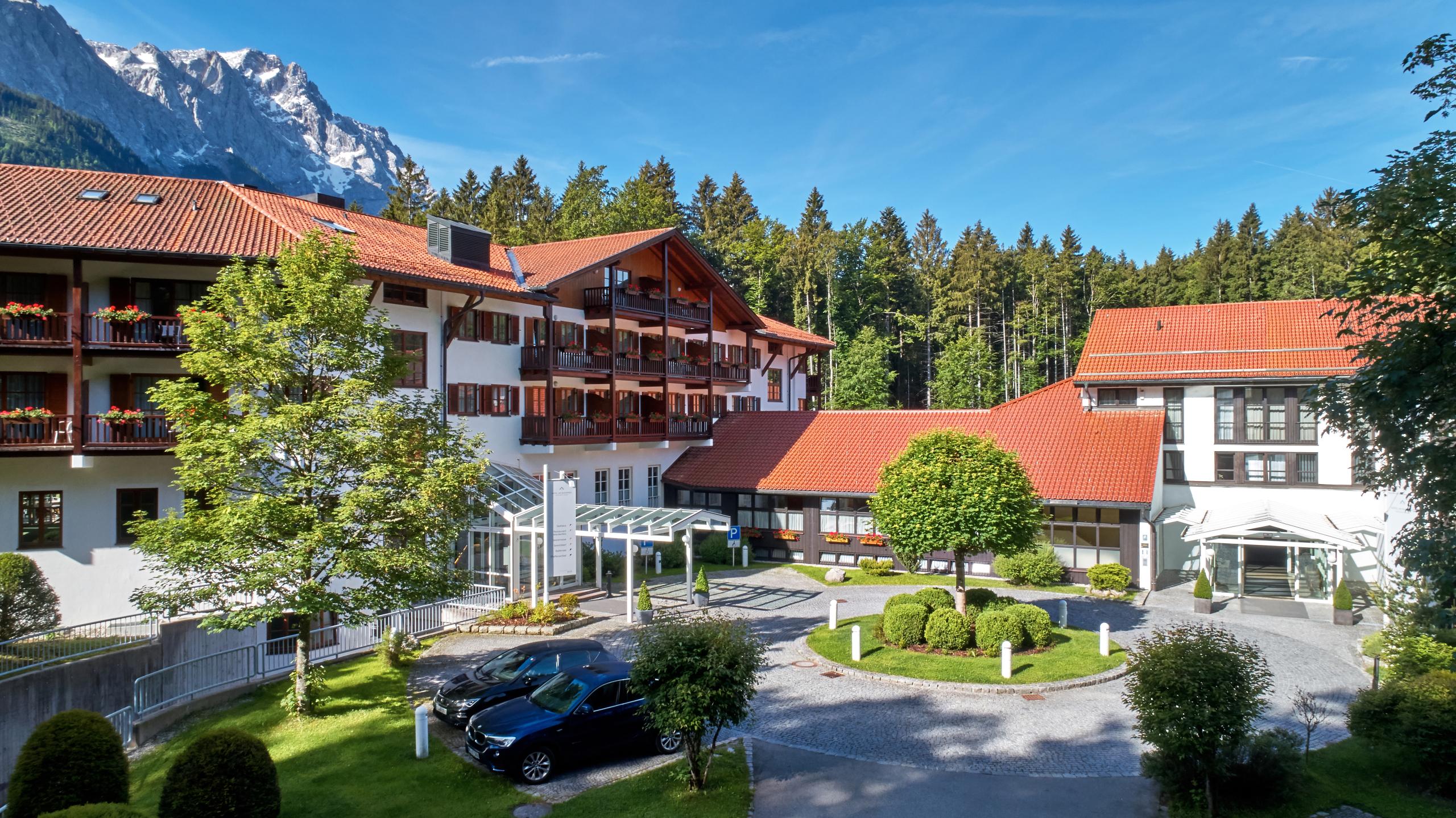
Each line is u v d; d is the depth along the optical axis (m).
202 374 17.09
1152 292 85.25
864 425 40.16
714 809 13.00
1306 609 28.56
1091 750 15.77
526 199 75.94
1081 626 25.66
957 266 84.94
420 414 18.97
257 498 15.66
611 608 27.34
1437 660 16.08
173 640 20.42
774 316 80.06
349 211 34.06
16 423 21.78
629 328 37.84
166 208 25.09
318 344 17.39
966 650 21.97
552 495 25.92
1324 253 74.12
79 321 21.61
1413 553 10.87
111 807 9.59
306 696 17.48
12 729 17.11
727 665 13.55
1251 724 16.88
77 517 22.62
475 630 24.34
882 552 35.12
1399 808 12.87
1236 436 34.84
